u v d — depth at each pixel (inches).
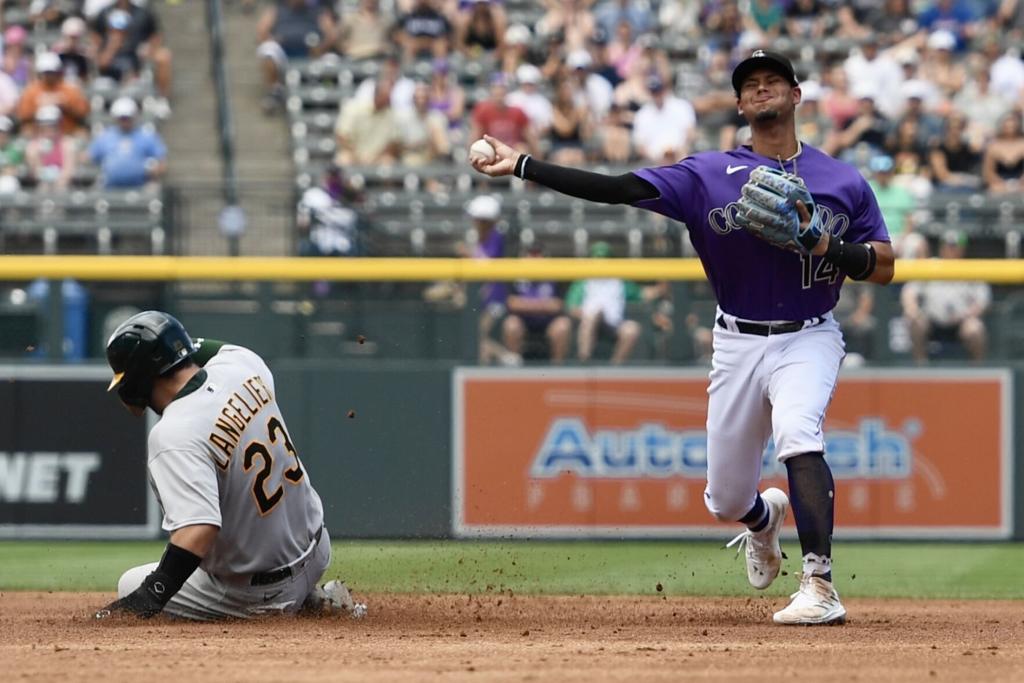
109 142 1913.1
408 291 1498.5
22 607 936.3
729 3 2305.6
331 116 2203.5
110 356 713.6
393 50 2272.4
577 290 1492.4
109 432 1476.4
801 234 734.5
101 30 2176.4
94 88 2112.5
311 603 788.0
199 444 703.1
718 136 2100.1
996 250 1596.9
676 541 1488.7
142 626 716.0
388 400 1492.4
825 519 748.6
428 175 1924.2
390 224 1567.4
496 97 1964.8
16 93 2065.7
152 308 1486.2
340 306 1497.3
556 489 1492.4
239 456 713.0
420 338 1497.3
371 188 1920.5
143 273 1482.5
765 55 756.0
